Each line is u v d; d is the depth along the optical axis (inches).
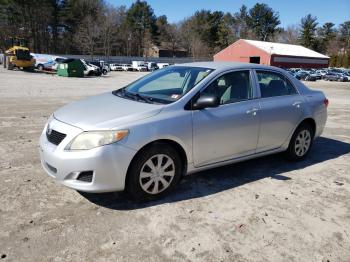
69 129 155.2
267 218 158.2
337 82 1791.3
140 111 163.0
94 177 150.3
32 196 167.6
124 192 176.2
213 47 4188.0
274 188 191.8
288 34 4429.1
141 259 125.2
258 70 211.8
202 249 132.9
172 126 165.0
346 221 159.9
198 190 183.3
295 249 136.3
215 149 184.4
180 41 4298.7
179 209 161.8
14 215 149.5
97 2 3501.5
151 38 4128.9
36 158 222.1
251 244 137.9
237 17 4382.4
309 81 1801.2
